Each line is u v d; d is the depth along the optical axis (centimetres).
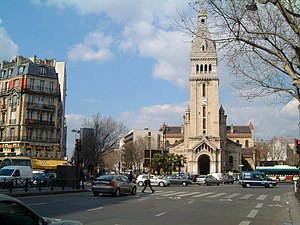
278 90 1432
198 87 10025
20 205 573
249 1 1187
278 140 13738
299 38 1133
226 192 3600
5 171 3188
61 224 645
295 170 7725
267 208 2058
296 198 2661
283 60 1222
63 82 8344
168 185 4878
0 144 6216
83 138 6619
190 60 10150
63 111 8525
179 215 1596
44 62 7462
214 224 1363
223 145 10188
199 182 6022
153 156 8412
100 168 7888
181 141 10475
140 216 1515
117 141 6956
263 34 1243
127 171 11150
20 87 6209
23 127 6078
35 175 4038
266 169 7862
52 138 6406
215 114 9856
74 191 2973
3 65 6825
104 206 1875
